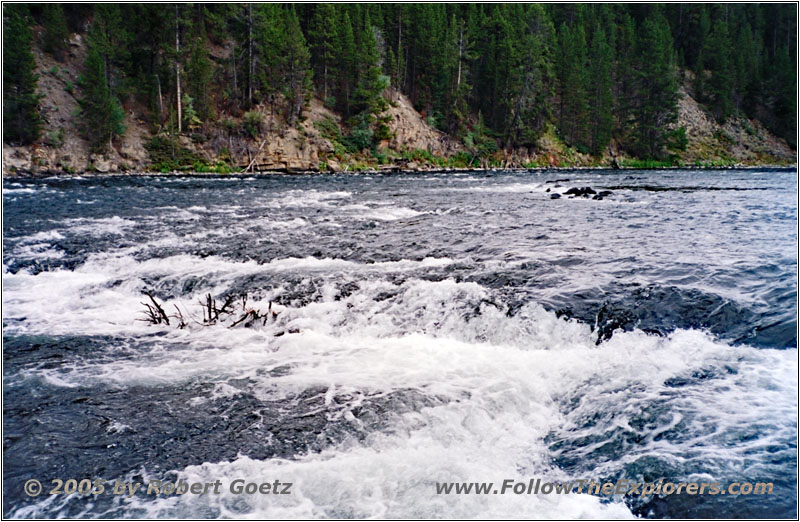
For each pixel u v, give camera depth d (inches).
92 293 382.9
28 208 744.3
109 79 1723.7
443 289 343.9
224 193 1001.5
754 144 2824.8
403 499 161.5
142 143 1658.5
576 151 2516.0
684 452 179.3
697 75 3063.5
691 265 387.9
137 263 444.8
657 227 572.4
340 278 381.4
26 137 1459.2
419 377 244.8
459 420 207.0
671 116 2581.2
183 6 1836.9
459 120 2330.2
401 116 2228.1
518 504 160.1
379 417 209.2
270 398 225.8
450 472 175.9
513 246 477.1
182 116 1754.4
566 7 3294.8
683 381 230.4
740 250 440.1
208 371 253.3
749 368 238.7
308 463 180.2
